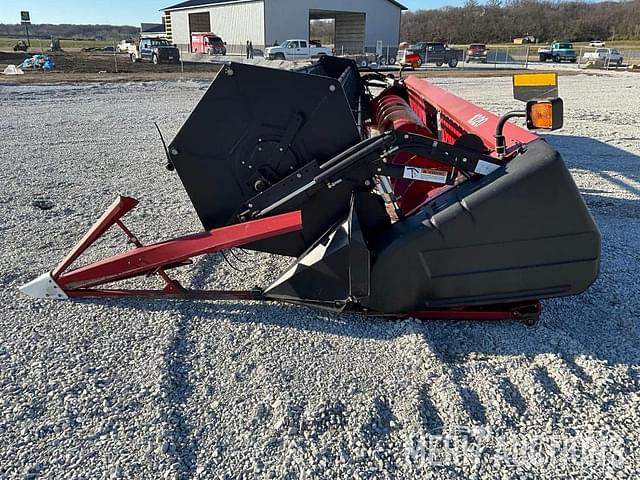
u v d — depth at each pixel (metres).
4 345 2.68
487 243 2.61
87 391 2.35
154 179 5.84
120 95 14.02
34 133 8.50
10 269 3.52
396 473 1.96
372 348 2.67
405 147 2.62
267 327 2.85
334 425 2.18
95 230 3.02
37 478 1.92
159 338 2.75
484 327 2.86
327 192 2.77
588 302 3.17
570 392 2.36
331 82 2.71
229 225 2.97
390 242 2.67
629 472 1.98
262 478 1.93
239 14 36.72
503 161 2.64
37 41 63.44
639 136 8.76
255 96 2.75
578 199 2.55
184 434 2.13
